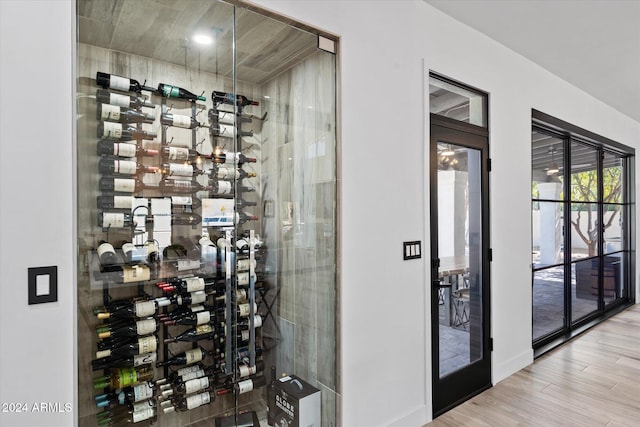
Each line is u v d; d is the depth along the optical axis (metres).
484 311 2.74
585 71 3.52
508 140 2.99
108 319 1.34
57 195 1.15
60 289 1.16
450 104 2.55
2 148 1.06
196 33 1.53
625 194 5.42
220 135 1.62
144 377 1.45
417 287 2.25
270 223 1.75
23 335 1.09
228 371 1.66
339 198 1.89
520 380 2.86
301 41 1.79
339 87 1.89
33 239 1.11
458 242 2.57
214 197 1.61
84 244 1.27
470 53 2.64
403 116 2.19
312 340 1.85
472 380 2.61
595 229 4.71
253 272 1.71
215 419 1.63
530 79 3.26
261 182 1.73
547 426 2.22
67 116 1.18
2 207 1.06
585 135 4.13
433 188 2.38
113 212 1.34
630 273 5.41
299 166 1.82
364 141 1.99
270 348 1.76
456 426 2.22
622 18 2.52
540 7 2.39
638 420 2.27
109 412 1.37
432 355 2.35
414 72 2.25
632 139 5.35
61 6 1.17
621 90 4.10
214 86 1.60
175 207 1.50
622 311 4.95
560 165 4.06
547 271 3.84
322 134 1.87
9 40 1.08
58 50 1.16
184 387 1.55
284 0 1.67
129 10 1.36
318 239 1.87
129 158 1.38
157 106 1.45
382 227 2.06
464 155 2.63
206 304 1.59
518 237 3.09
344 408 1.88
